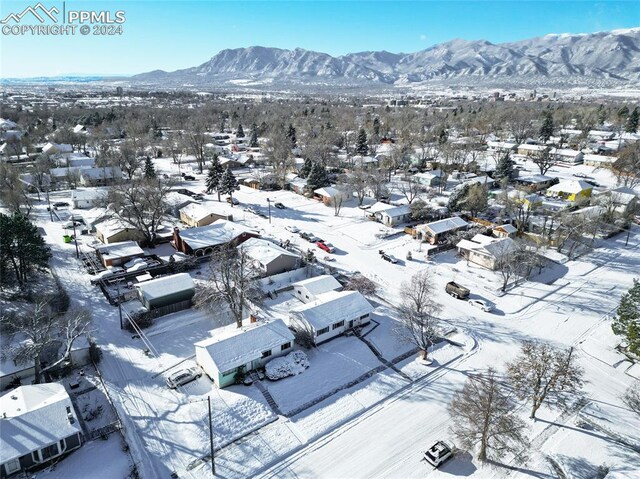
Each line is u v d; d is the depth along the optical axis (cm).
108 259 5706
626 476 2673
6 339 3925
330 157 11644
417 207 7656
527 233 6894
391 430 3259
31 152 12388
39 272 5406
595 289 5419
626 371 3931
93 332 4347
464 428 3041
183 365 3928
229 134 18450
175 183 10144
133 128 15650
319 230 7381
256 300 4897
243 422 3291
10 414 2978
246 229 6681
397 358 4109
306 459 3000
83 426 3222
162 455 2998
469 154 12075
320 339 4250
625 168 10494
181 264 5750
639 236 7112
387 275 5731
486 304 5003
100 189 8812
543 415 3416
